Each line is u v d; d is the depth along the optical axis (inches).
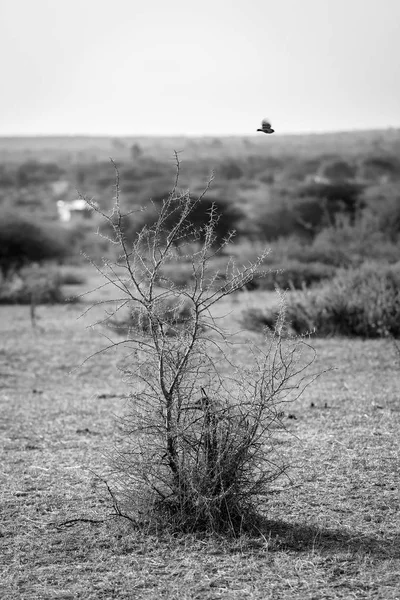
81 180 7327.8
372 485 510.6
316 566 390.0
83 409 786.2
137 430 448.1
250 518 439.2
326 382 888.3
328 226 3257.9
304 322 1232.2
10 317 1637.6
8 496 510.0
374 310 1197.7
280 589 368.5
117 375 996.6
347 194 3671.3
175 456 438.0
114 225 432.5
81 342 1251.8
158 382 450.3
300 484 513.7
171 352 440.8
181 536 428.1
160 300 445.1
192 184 5777.6
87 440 654.5
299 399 785.6
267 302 1576.0
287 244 2524.6
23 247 2970.0
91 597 365.7
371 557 400.5
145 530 434.9
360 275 1407.5
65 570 394.9
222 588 370.6
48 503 493.4
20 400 858.1
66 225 4667.8
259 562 395.5
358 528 439.5
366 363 992.9
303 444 608.4
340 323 1205.7
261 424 444.1
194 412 445.7
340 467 548.1
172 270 1790.1
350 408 737.6
